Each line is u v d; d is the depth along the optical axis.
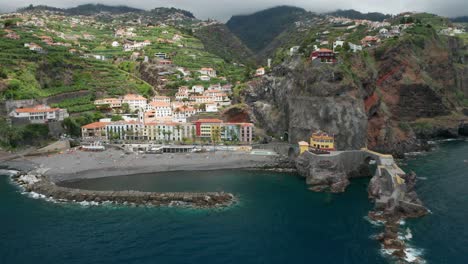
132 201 100.69
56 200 102.38
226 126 172.62
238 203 101.25
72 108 188.75
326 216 92.44
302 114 154.12
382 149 160.75
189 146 158.62
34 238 78.75
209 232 82.44
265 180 125.19
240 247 75.50
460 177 124.06
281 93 176.25
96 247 74.88
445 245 75.56
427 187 113.12
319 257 71.75
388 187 104.31
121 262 69.19
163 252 73.06
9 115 165.00
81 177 125.19
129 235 80.44
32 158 144.38
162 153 152.12
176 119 186.12
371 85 168.75
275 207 98.56
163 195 102.38
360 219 90.50
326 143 138.88
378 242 77.81
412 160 152.00
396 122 192.50
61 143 159.25
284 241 78.38
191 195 102.69
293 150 148.00
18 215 91.31
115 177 126.62
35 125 162.25
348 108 145.62
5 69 187.62
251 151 154.25
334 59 158.62
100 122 177.50
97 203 99.94
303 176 129.62
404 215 90.88
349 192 112.94
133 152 151.88
